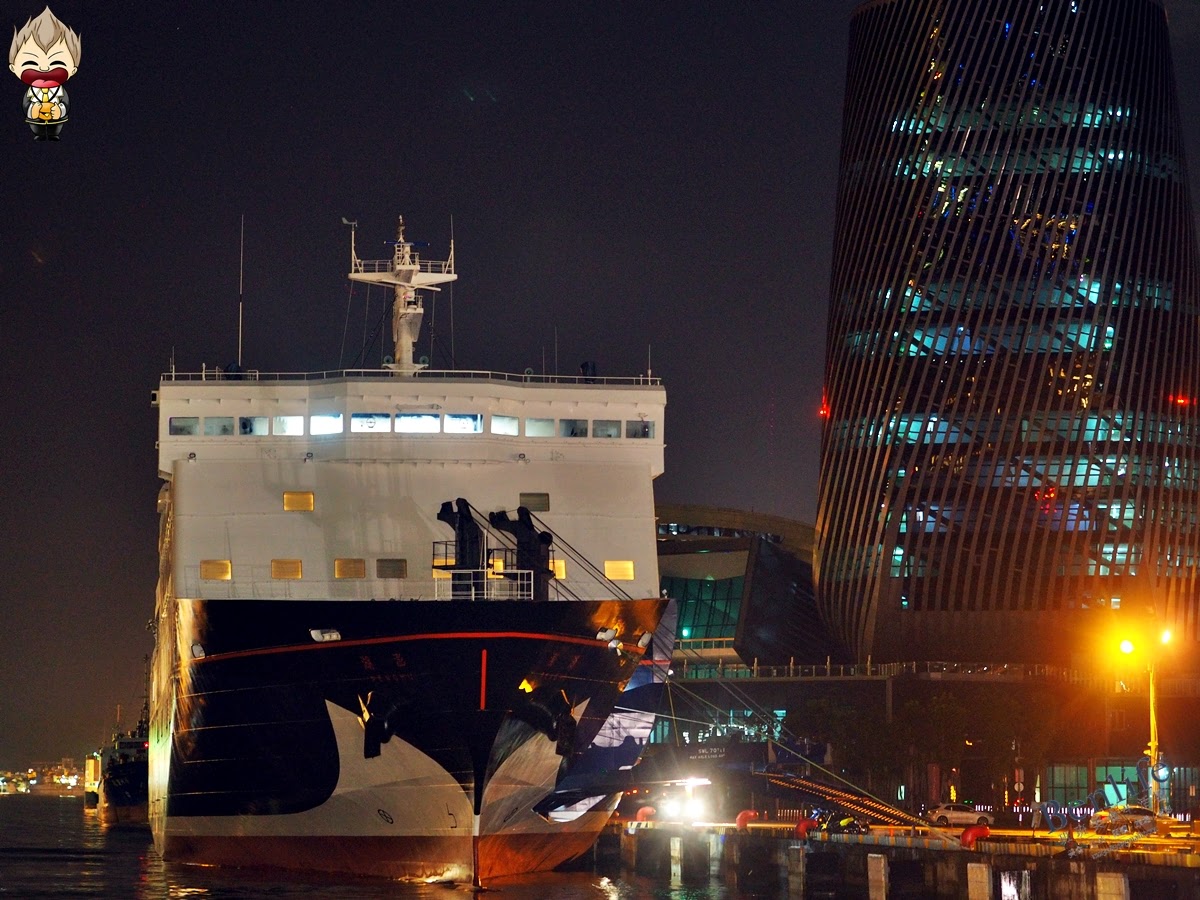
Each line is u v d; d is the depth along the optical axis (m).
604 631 63.00
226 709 64.81
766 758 128.88
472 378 69.56
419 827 64.12
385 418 68.00
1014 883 58.06
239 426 68.06
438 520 66.44
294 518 67.12
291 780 64.88
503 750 62.28
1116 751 172.88
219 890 65.88
